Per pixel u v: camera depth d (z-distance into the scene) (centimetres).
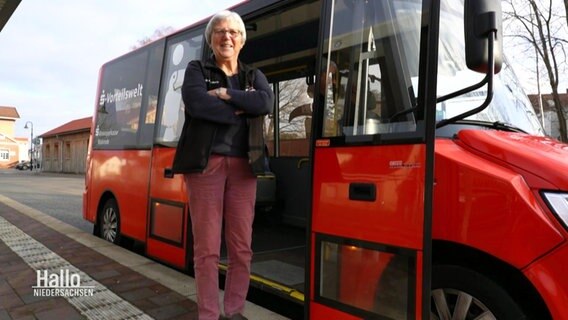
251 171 267
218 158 258
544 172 213
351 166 267
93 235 645
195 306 346
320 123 292
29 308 340
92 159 673
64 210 1123
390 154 247
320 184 286
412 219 233
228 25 261
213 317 256
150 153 511
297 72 598
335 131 282
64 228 705
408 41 257
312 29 518
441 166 239
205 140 252
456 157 238
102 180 631
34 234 647
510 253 212
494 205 218
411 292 231
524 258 207
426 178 228
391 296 242
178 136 461
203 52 441
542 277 202
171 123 479
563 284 197
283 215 614
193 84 252
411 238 233
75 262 479
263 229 600
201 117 247
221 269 407
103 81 678
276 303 401
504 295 222
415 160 235
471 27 211
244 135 267
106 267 459
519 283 224
